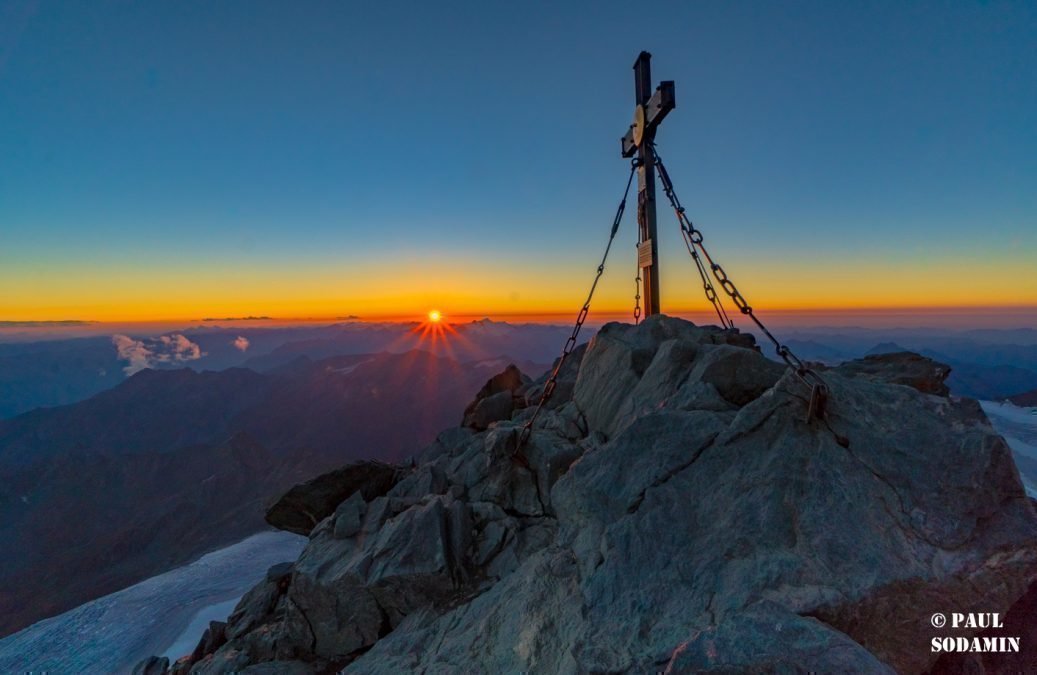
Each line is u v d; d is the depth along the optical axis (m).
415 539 11.97
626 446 9.16
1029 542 6.57
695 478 8.18
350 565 12.21
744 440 8.34
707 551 7.16
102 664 94.25
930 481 7.21
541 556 9.73
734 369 10.71
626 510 8.28
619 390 14.14
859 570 6.30
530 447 13.92
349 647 11.95
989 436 7.50
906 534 6.70
